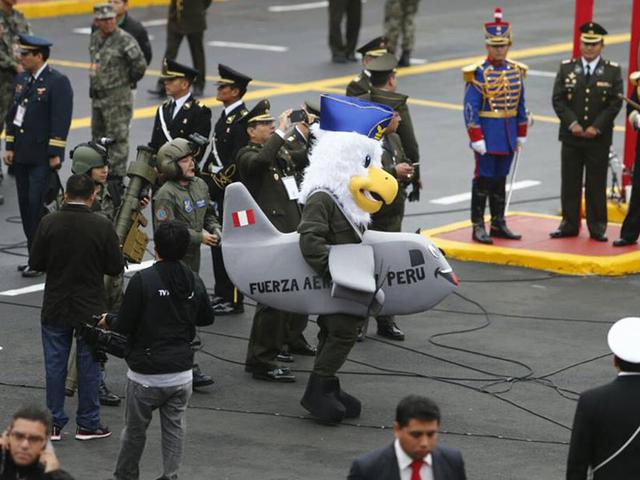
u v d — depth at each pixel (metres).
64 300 21.41
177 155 24.14
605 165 33.03
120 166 38.00
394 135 26.98
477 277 31.48
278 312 24.58
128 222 23.52
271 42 63.03
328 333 22.91
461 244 33.19
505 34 32.09
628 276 31.72
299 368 25.66
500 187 33.31
